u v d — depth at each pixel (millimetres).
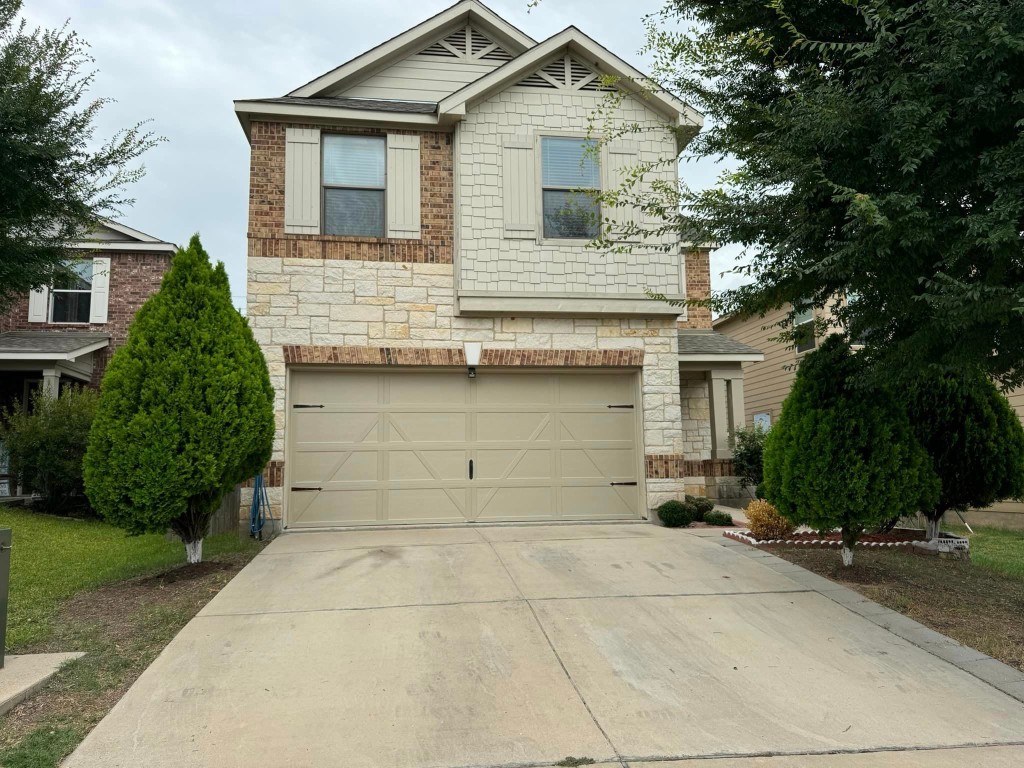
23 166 10242
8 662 4805
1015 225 4770
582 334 10320
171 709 4133
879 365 5973
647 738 3848
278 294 9648
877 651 5152
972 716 4184
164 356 7066
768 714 4156
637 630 5469
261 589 6508
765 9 6336
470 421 10125
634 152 10500
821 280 6184
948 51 4816
